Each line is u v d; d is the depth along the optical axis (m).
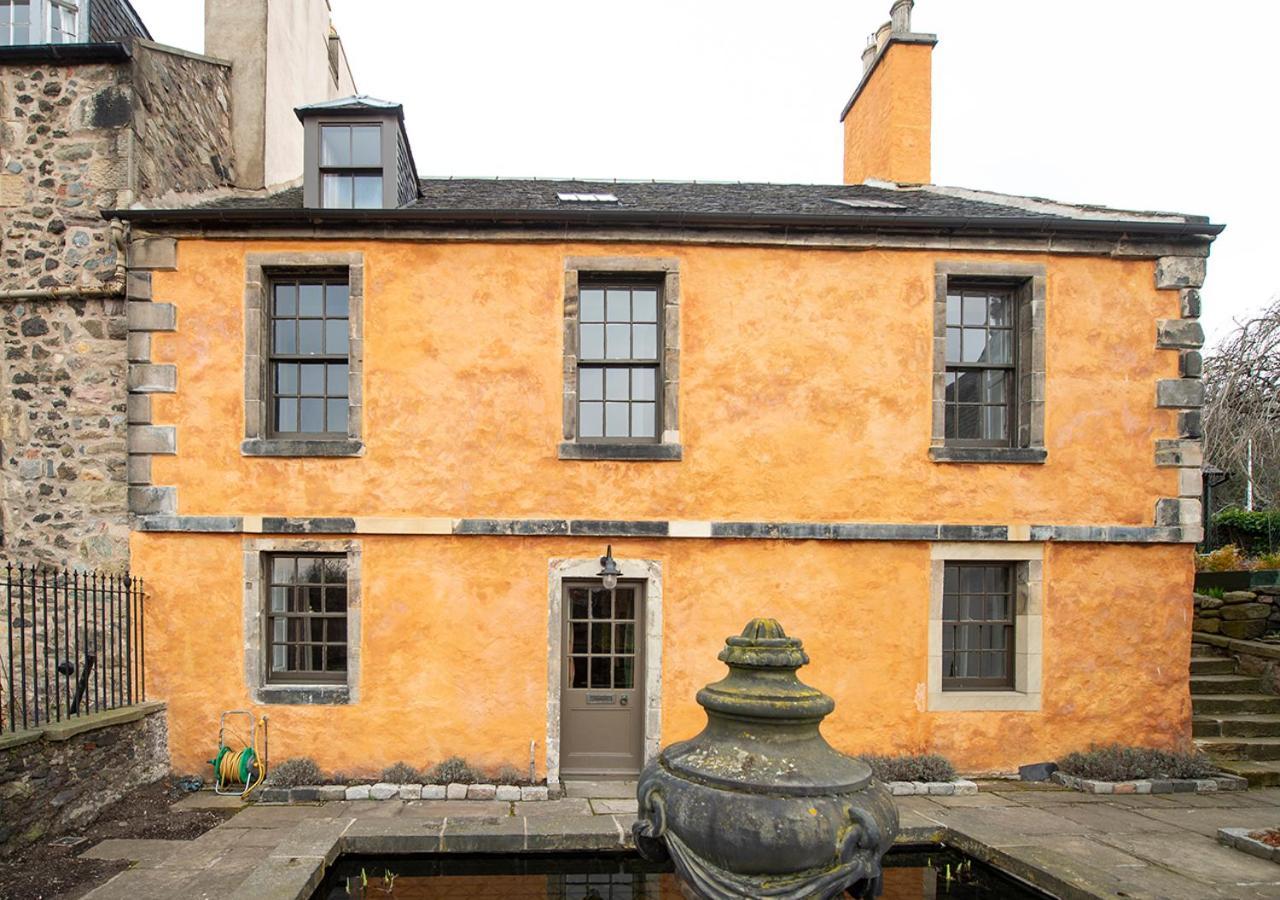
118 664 6.48
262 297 6.82
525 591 6.73
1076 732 6.97
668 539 6.80
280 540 6.67
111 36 8.13
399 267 6.85
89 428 6.77
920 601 6.94
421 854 5.12
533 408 6.84
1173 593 7.09
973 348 7.38
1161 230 7.02
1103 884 4.38
